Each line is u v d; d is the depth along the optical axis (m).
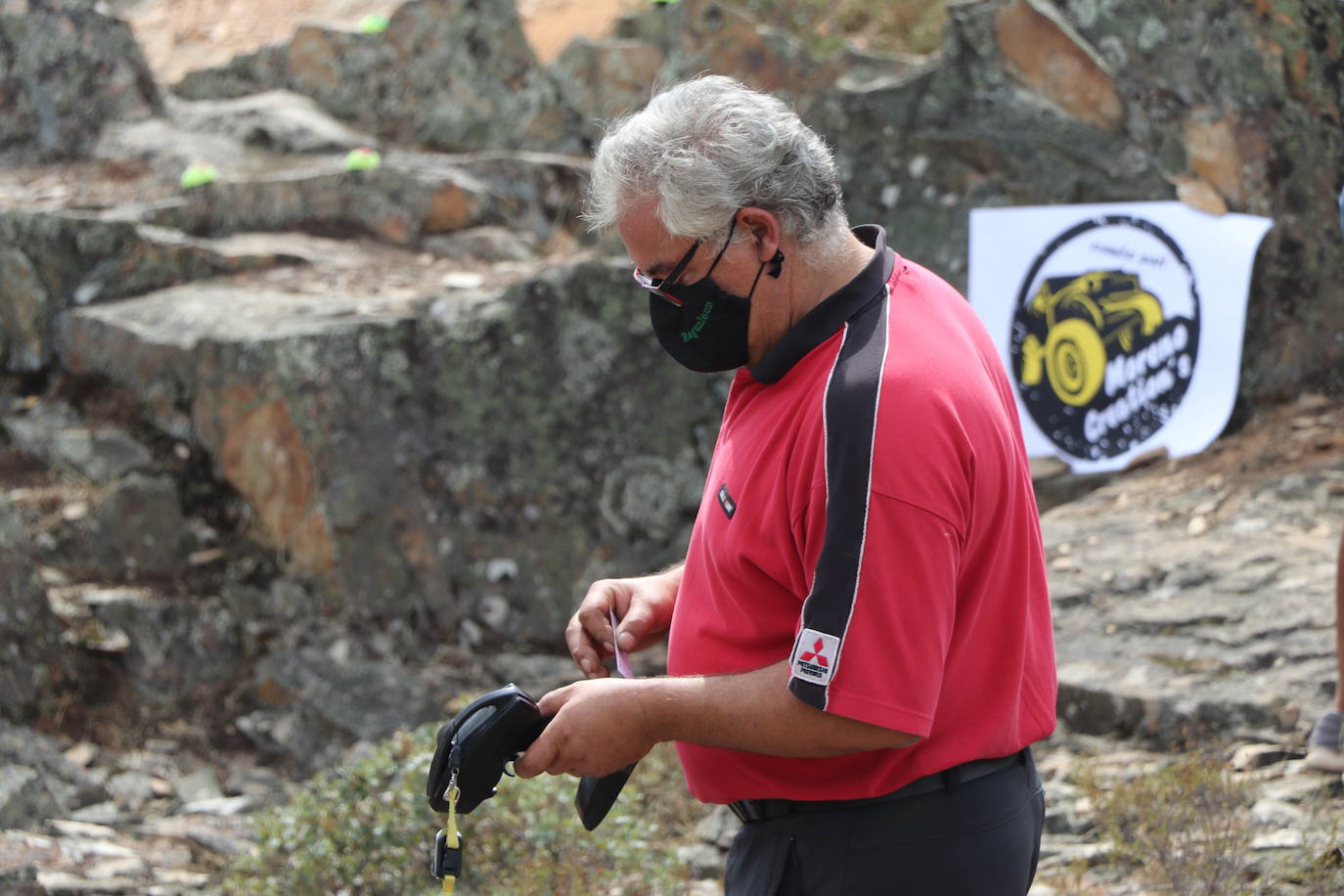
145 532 9.70
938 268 11.43
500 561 10.16
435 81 14.66
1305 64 10.52
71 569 9.54
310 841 6.18
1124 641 7.90
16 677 8.62
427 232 12.61
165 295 10.93
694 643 3.44
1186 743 7.00
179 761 8.81
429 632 10.05
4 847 6.97
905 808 3.21
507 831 6.20
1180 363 10.80
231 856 7.25
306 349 9.76
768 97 3.26
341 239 12.60
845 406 2.96
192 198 12.27
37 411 10.34
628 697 3.11
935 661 2.95
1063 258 10.80
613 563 10.30
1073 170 11.16
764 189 3.15
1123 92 11.05
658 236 3.21
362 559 9.91
